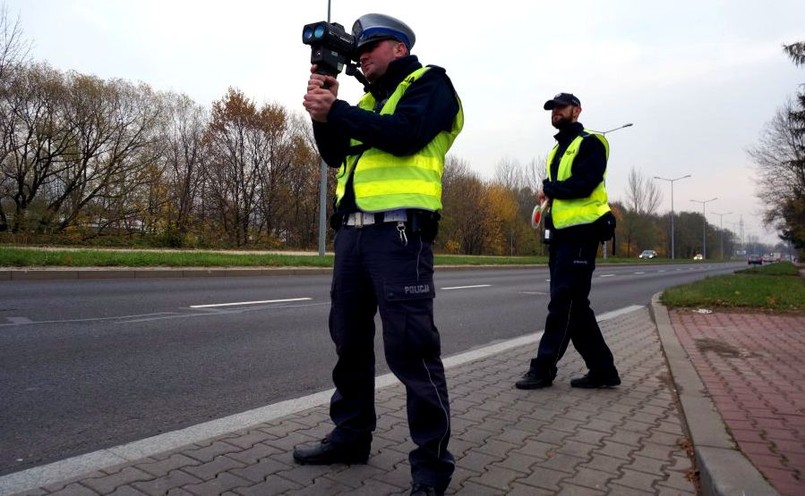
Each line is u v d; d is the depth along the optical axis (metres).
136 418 3.52
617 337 6.59
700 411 3.41
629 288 16.08
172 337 6.03
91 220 29.61
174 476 2.53
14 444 3.03
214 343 5.82
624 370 4.82
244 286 11.90
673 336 6.34
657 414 3.56
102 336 5.91
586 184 3.88
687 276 24.92
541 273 23.45
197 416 3.60
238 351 5.51
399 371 2.31
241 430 3.17
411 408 2.31
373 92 2.50
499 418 3.47
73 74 29.36
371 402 2.69
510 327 7.73
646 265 47.19
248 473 2.57
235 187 37.25
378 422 3.35
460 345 6.36
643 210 77.81
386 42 2.39
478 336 6.96
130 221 31.05
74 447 3.02
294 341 6.06
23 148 28.17
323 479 2.52
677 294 10.52
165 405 3.79
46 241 26.09
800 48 19.53
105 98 30.06
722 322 7.57
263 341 6.02
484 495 2.41
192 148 36.50
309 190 40.84
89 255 14.32
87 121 29.39
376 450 2.90
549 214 4.16
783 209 38.50
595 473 2.65
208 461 2.71
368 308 2.55
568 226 3.99
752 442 2.82
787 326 7.18
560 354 4.18
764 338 6.22
